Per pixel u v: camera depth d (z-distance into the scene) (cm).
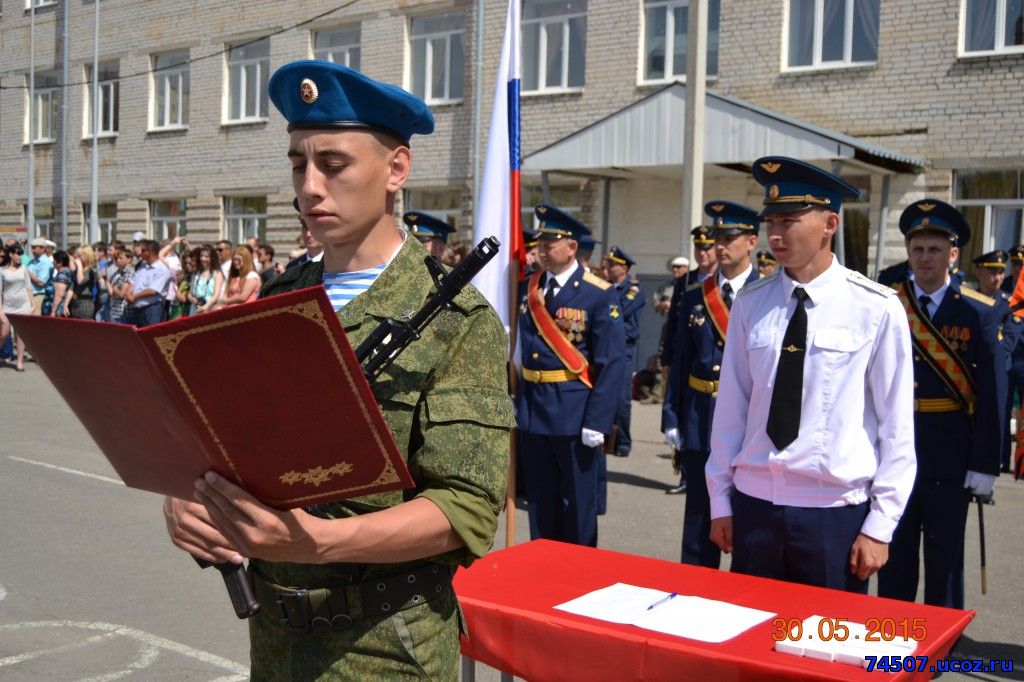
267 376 149
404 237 203
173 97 2114
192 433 155
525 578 301
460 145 1628
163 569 547
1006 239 1188
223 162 1997
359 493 164
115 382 157
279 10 1877
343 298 197
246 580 188
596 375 530
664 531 663
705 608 272
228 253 1405
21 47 2397
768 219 332
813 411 322
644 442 1015
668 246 1419
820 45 1303
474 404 182
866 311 324
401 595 187
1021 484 862
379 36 1727
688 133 973
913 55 1225
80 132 2292
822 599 284
